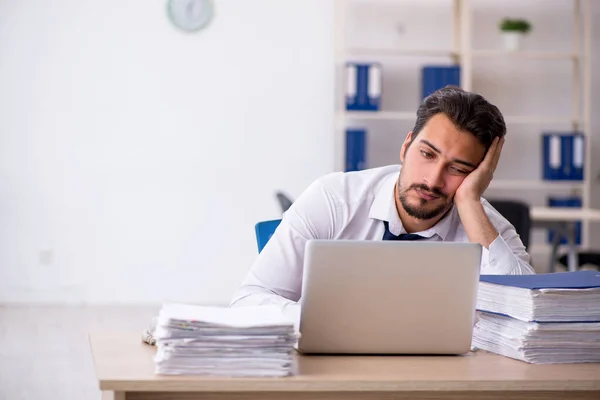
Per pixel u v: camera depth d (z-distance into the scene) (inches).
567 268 221.3
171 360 55.9
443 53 246.7
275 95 247.9
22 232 239.6
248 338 56.6
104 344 67.0
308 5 248.1
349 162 240.4
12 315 222.4
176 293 246.4
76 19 239.1
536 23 261.9
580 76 263.3
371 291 64.0
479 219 80.3
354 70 240.8
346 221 88.0
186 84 244.4
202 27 243.9
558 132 262.8
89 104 240.7
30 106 238.5
